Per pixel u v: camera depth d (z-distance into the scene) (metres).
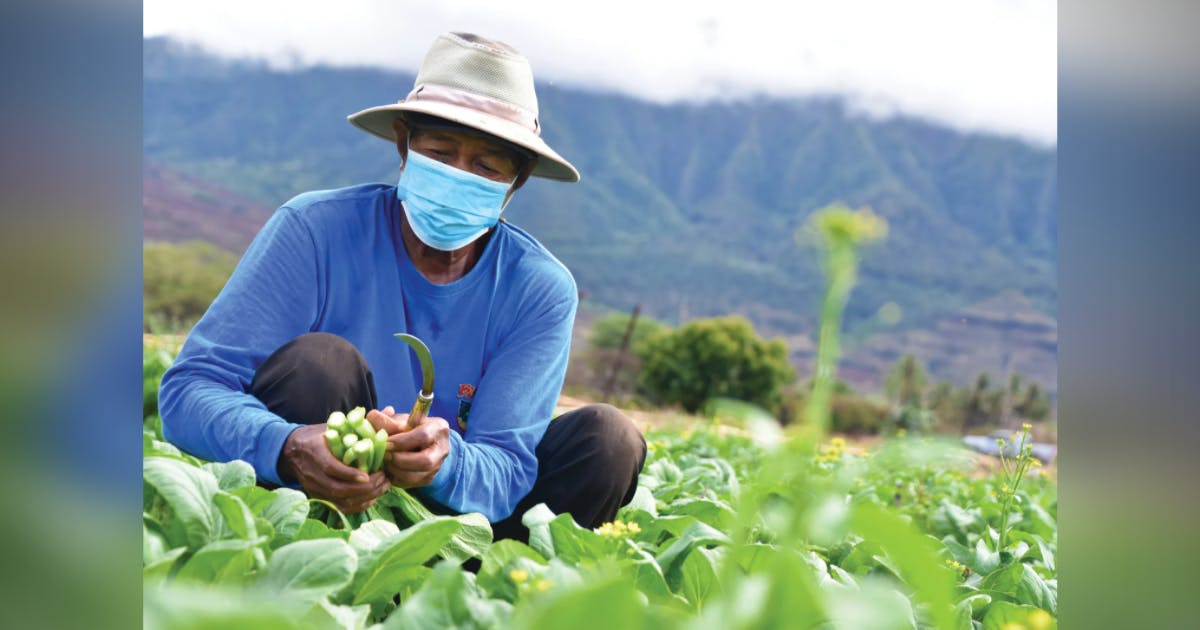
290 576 1.52
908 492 4.77
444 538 1.69
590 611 1.08
